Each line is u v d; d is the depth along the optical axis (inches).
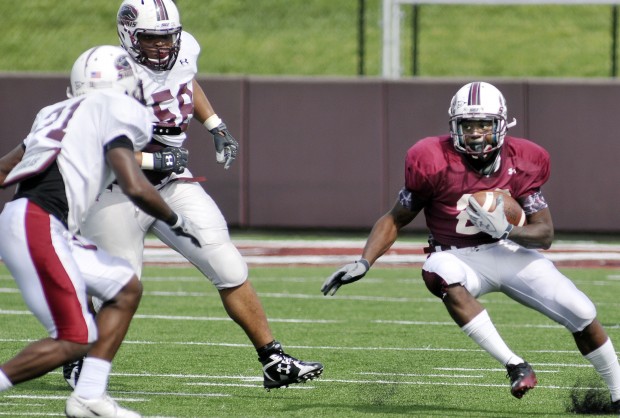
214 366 777.6
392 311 1086.4
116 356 814.5
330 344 888.9
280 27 2493.8
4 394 668.7
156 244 1652.3
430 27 2539.4
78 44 2351.1
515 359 583.5
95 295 544.1
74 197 526.9
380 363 800.9
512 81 1631.4
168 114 679.7
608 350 606.5
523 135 1636.3
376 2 2564.0
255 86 1644.9
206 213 663.1
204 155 1643.7
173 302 1132.5
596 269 1429.6
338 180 1652.3
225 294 662.5
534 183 617.3
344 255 1528.1
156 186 661.9
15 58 2293.3
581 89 1621.6
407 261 1491.1
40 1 2492.6
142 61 671.1
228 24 2498.8
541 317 1062.4
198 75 1646.2
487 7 2640.3
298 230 1736.0
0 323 976.3
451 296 595.5
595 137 1626.5
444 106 1638.8
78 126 531.2
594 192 1632.6
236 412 610.9
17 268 515.5
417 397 667.4
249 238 1675.7
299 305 1121.4
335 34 2460.6
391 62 1731.1
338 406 633.0
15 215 517.0
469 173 610.2
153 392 676.1
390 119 1643.7
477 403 647.1
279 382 660.1
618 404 614.2
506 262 612.4
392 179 1649.9
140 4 659.4
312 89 1643.7
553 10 2630.4
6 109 1631.4
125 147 526.0
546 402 651.5
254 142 1651.1
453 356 835.4
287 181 1654.8
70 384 666.8
